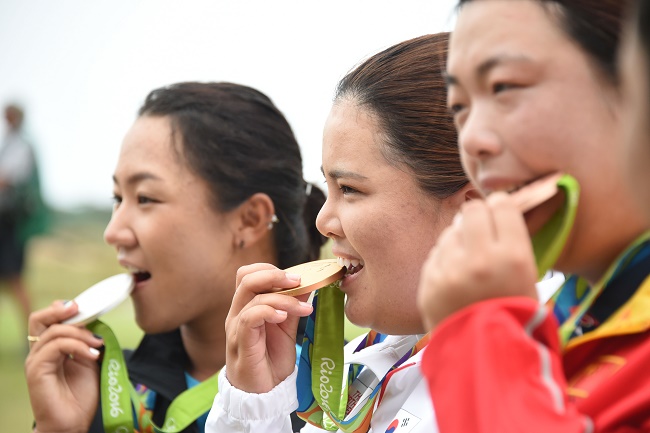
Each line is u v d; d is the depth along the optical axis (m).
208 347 2.68
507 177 1.17
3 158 8.48
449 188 1.82
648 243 1.17
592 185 1.15
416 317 1.84
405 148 1.83
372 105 1.87
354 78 1.94
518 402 1.00
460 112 1.26
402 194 1.83
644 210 1.00
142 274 2.68
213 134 2.63
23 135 8.66
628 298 1.18
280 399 2.02
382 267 1.83
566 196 1.14
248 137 2.68
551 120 1.14
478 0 1.20
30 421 5.29
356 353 2.06
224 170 2.62
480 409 1.00
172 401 2.58
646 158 0.96
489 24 1.17
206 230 2.61
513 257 1.07
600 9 1.13
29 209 8.55
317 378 1.94
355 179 1.85
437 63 1.89
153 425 2.51
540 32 1.15
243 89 2.76
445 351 1.05
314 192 2.86
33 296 9.15
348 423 1.86
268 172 2.70
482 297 1.07
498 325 1.04
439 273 1.10
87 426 2.56
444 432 1.03
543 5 1.15
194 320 2.67
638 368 1.10
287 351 2.07
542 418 0.99
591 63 1.14
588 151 1.14
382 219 1.82
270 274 1.97
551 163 1.15
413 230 1.83
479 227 1.08
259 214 2.68
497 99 1.17
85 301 2.60
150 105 2.71
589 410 1.10
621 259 1.17
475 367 1.02
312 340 1.98
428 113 1.84
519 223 1.09
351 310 1.89
